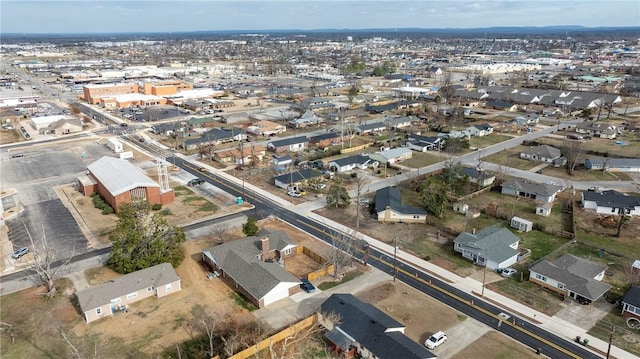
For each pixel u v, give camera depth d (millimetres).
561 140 126375
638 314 49188
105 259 63219
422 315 50812
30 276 59125
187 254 64500
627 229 71688
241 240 63188
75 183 95188
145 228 60062
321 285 56750
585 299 52344
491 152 117062
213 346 44906
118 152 118812
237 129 138625
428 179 92312
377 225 74625
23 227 73625
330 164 102688
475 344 46000
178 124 139000
